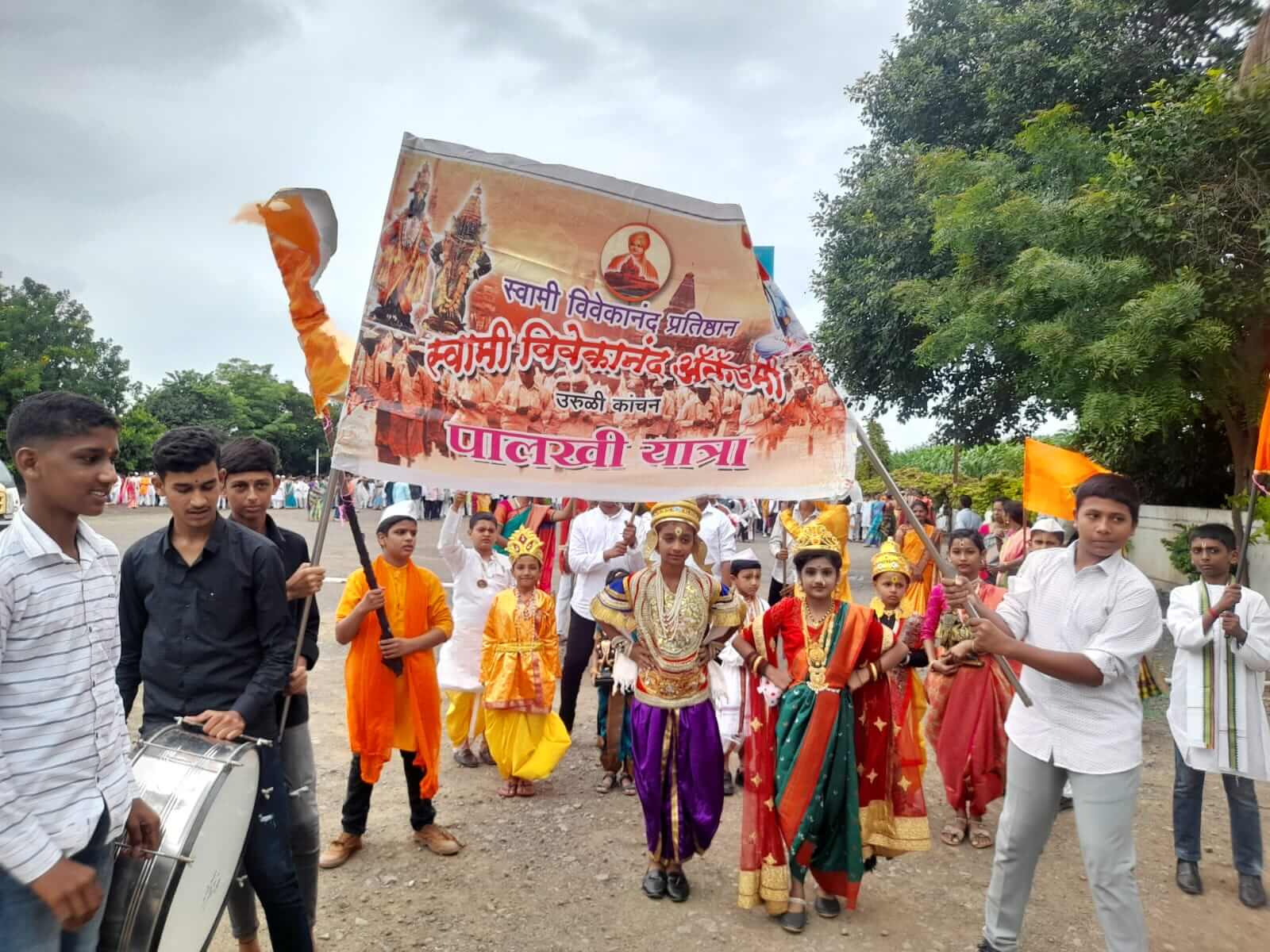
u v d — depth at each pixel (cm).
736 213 333
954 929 388
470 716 596
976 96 1819
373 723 433
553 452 328
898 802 409
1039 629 340
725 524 733
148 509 3744
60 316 5072
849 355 1959
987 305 1193
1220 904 411
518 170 319
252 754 280
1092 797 316
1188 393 1123
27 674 217
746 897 388
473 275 318
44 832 207
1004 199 1259
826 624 395
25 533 220
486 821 498
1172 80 1520
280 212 299
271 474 356
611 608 419
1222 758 406
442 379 317
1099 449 1673
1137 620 316
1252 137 1002
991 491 1942
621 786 555
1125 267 1009
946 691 493
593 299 329
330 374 310
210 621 294
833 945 373
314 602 318
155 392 7031
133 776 248
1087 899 414
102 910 238
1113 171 1132
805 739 385
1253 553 1095
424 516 3381
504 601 536
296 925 298
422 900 405
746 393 341
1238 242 1001
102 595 237
